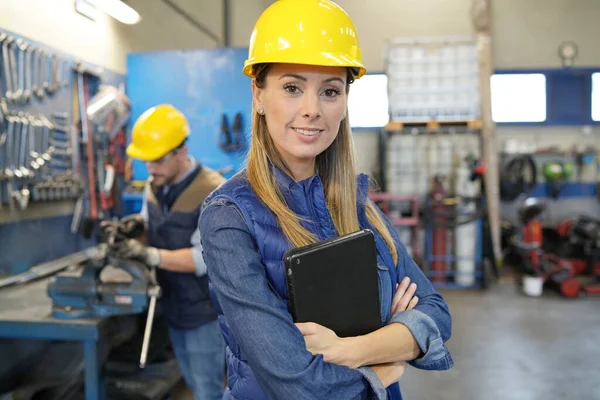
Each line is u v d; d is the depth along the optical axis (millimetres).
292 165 901
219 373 1884
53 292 1674
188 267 1721
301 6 819
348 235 869
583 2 5539
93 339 1607
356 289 866
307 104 802
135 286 1651
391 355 856
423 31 5555
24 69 2211
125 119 2777
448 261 4762
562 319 3752
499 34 5625
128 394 2365
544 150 5480
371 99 5605
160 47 3330
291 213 848
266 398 853
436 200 4531
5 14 2094
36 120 2295
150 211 1870
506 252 5371
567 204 5688
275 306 772
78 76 2555
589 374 2795
